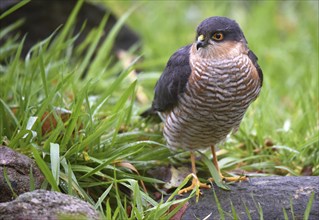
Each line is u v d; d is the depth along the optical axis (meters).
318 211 7.11
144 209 7.61
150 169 8.62
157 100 8.67
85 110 9.17
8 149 7.50
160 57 13.62
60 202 6.68
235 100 8.03
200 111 8.09
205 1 16.34
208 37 7.95
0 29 11.71
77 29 12.30
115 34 11.77
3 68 10.38
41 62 8.66
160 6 15.70
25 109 8.52
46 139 8.30
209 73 7.91
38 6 11.75
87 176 7.88
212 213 7.45
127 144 8.23
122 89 11.06
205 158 8.60
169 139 8.62
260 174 8.62
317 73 12.34
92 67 10.64
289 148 8.79
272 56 14.16
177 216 7.49
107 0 14.98
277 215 7.20
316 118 10.12
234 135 9.66
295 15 16.52
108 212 6.95
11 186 7.27
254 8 16.38
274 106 10.85
